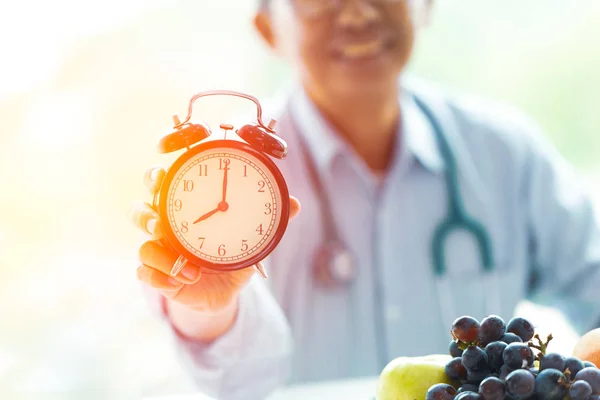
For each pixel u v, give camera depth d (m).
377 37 1.84
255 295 1.31
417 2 1.90
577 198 2.10
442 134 2.07
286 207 0.85
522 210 2.11
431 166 2.01
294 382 1.94
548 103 2.84
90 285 2.60
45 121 2.52
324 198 1.98
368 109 1.95
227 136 0.86
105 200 2.61
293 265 1.97
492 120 2.15
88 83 2.54
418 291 2.02
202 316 1.21
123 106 2.56
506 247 2.09
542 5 2.76
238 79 2.60
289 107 2.06
